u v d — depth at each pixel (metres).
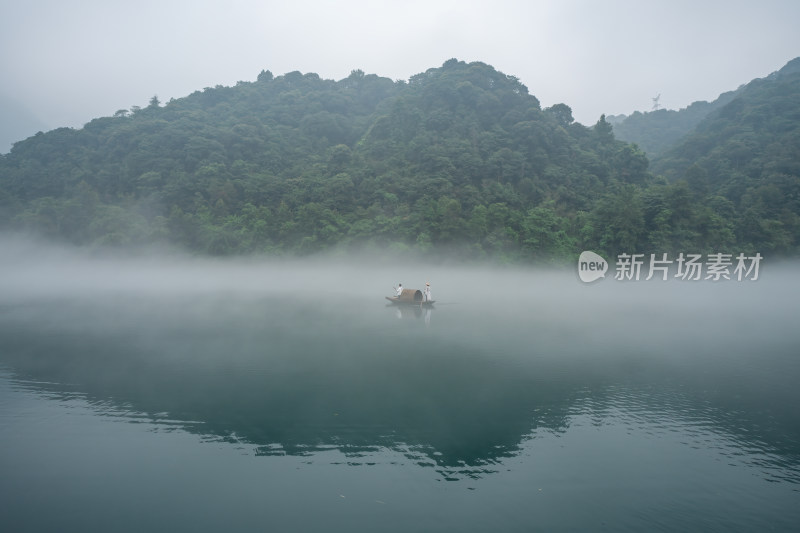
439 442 13.36
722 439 13.77
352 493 10.55
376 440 13.45
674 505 10.20
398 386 18.56
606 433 14.12
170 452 12.62
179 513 9.77
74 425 14.45
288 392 17.70
